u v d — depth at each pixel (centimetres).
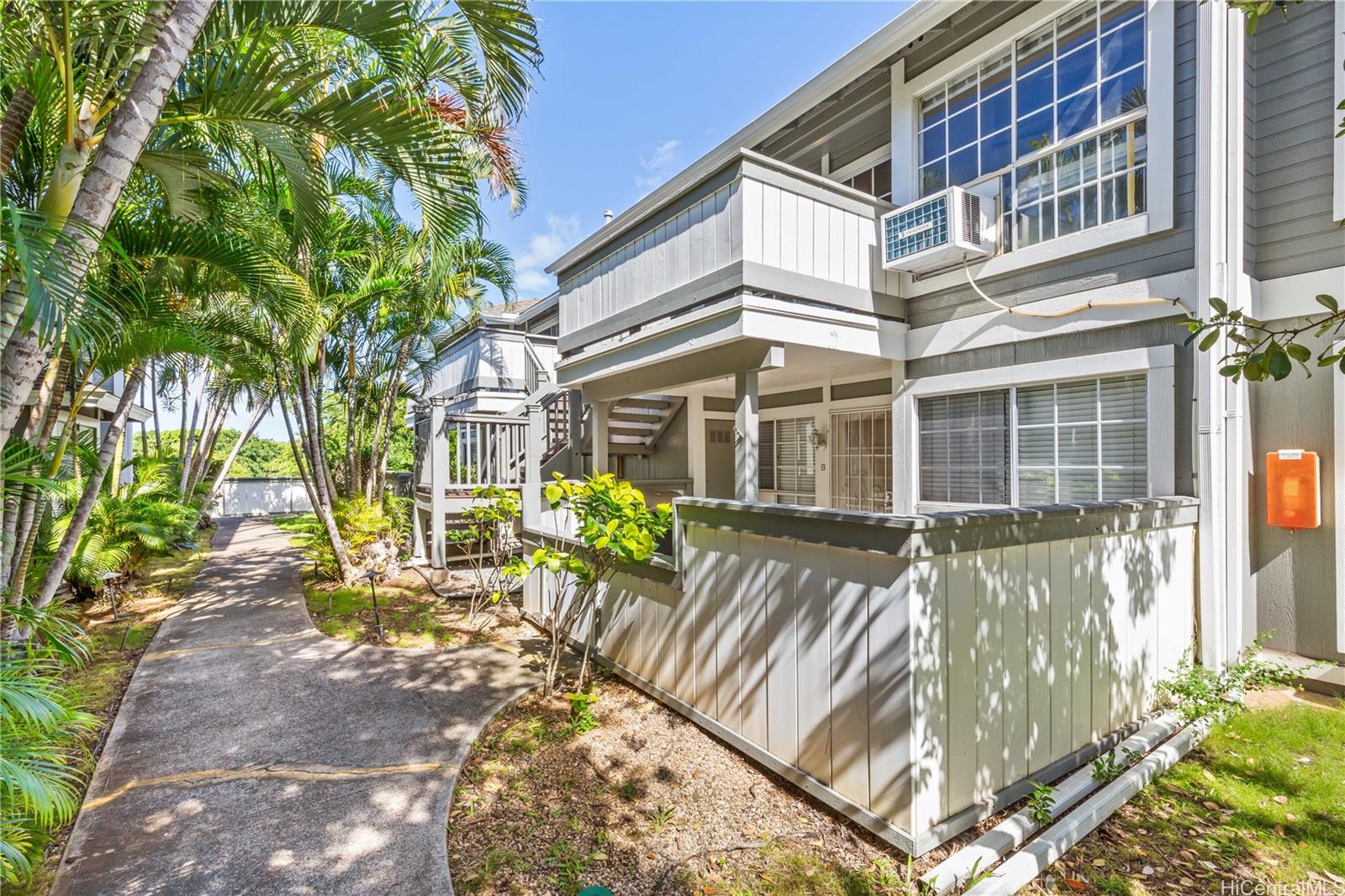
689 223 532
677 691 387
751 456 510
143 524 725
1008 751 275
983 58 538
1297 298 415
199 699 411
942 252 519
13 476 258
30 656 265
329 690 426
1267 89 432
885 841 248
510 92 387
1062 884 229
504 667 472
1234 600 403
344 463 1167
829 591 277
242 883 234
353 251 709
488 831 268
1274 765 308
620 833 265
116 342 374
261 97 323
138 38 263
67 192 249
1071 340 480
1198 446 402
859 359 620
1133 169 444
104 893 229
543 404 848
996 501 539
